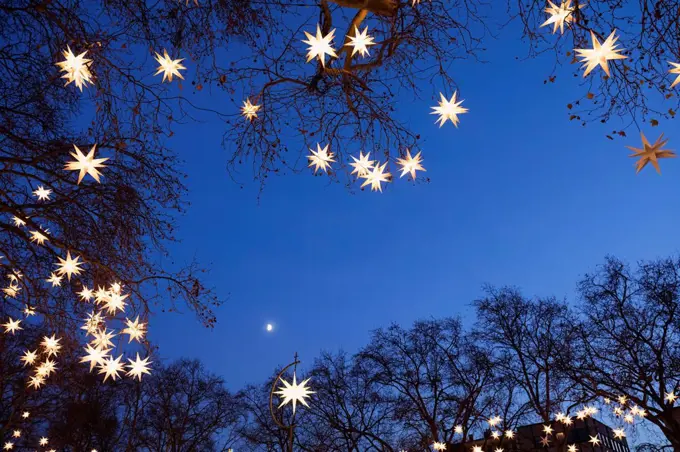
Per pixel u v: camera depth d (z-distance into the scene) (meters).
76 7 8.54
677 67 3.11
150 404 34.00
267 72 7.63
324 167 4.70
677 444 20.69
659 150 2.56
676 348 22.52
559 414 19.47
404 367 30.17
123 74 8.21
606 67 2.95
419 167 4.46
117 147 8.66
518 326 27.30
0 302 10.38
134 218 9.97
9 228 7.91
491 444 27.08
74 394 24.47
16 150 9.72
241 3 7.86
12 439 21.50
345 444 29.48
